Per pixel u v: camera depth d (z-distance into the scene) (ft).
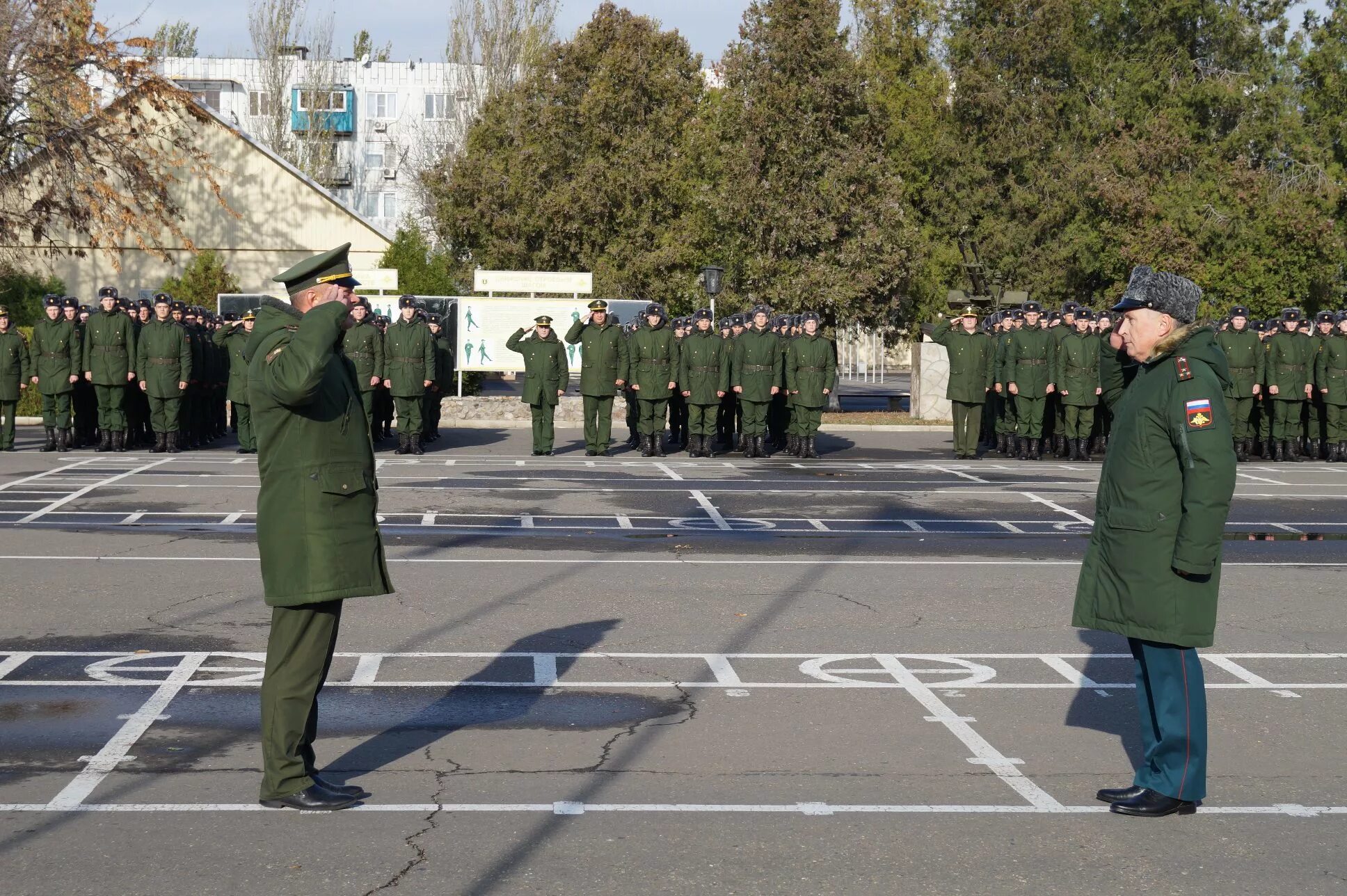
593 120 131.44
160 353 69.15
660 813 18.51
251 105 249.75
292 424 18.24
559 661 27.07
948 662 27.43
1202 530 17.83
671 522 47.70
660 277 128.16
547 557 39.86
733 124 107.34
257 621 30.30
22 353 70.49
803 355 72.02
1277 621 31.94
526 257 137.18
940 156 148.56
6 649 27.58
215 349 80.23
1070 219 146.00
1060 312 76.48
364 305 70.59
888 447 81.10
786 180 105.09
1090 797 19.42
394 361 71.41
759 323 73.05
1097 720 23.40
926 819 18.40
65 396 70.18
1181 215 128.67
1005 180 149.59
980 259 147.13
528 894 15.67
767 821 18.22
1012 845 17.46
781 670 26.61
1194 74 156.87
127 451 70.49
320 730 22.30
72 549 39.86
